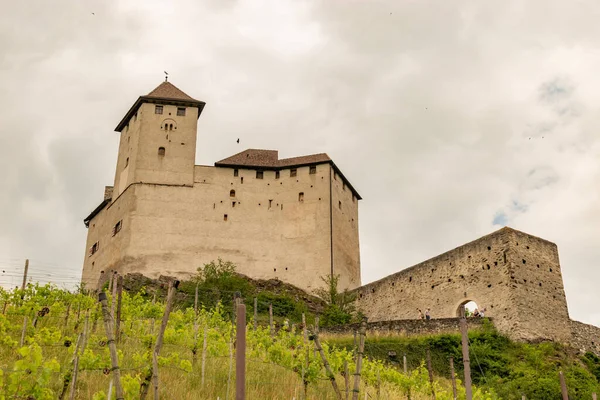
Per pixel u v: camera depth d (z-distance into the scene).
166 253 63.44
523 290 48.38
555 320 48.84
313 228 66.31
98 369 22.36
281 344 31.25
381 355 44.88
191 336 28.44
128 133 70.25
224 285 58.75
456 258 53.25
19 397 17.94
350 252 70.06
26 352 18.17
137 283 58.31
